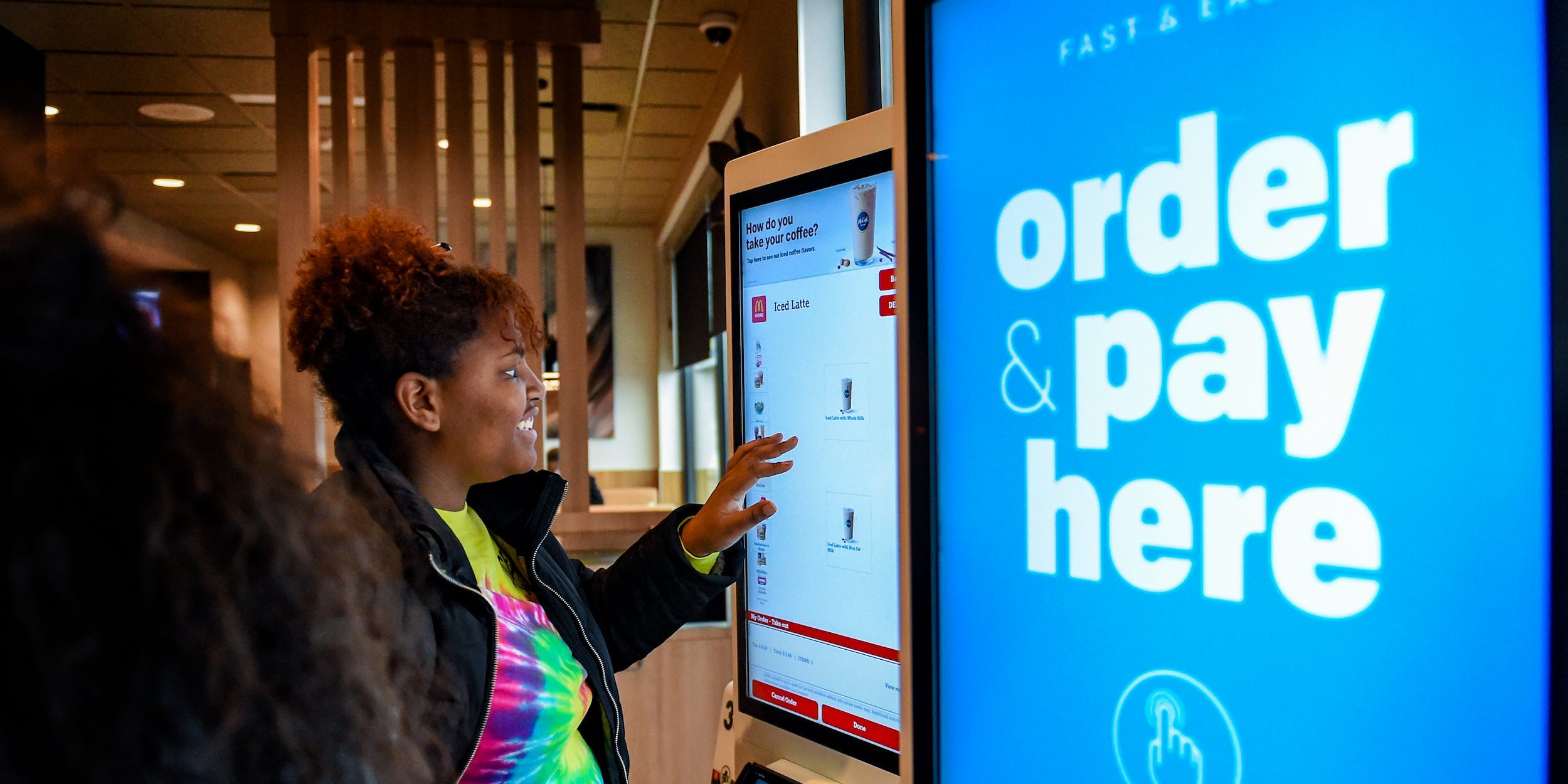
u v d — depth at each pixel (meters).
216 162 5.99
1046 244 0.67
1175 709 0.62
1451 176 0.50
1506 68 0.48
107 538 0.32
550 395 8.24
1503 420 0.48
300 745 0.37
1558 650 0.46
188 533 0.34
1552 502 0.46
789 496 1.20
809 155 1.12
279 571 0.38
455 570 0.90
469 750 0.88
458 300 0.99
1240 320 0.58
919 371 0.74
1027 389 0.68
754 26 3.30
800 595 1.19
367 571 0.46
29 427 0.32
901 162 0.74
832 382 1.12
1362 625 0.54
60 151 0.36
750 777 1.21
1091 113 0.64
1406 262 0.51
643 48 4.31
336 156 3.70
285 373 3.55
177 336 0.37
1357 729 0.54
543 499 1.07
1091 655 0.66
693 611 1.26
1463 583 0.50
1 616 0.31
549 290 8.38
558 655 1.03
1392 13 0.52
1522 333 0.47
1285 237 0.56
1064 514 0.67
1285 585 0.56
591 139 5.78
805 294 1.16
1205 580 0.60
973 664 0.72
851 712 1.12
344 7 3.64
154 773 0.32
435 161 3.79
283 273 3.61
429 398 0.99
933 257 0.73
